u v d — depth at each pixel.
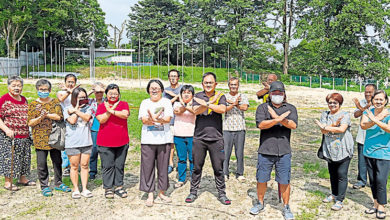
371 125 4.64
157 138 5.00
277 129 4.62
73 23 46.91
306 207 5.08
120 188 5.46
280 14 44.06
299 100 23.22
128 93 21.83
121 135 5.21
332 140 4.89
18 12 35.59
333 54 39.72
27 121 5.28
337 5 40.38
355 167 7.36
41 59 48.38
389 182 6.16
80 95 5.23
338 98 4.89
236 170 6.95
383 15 36.75
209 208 5.00
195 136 5.05
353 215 4.81
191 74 44.75
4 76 35.50
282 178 4.61
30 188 5.69
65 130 5.30
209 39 51.75
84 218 4.62
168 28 53.44
